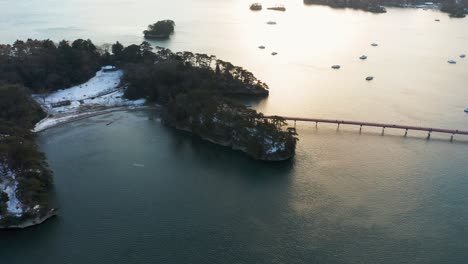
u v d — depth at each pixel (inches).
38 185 5797.2
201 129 7869.1
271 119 7583.7
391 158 7258.9
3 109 7819.9
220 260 5002.5
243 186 6432.1
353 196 6181.1
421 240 5329.7
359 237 5369.1
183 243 5260.8
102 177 6560.0
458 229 5531.5
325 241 5305.1
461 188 6417.3
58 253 5103.3
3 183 5856.3
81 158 7081.7
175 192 6240.2
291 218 5708.7
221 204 5989.2
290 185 6456.7
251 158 7214.6
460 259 5034.5
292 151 7234.3
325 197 6161.4
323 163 7066.9
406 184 6496.1
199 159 7180.1
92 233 5398.6
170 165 6963.6
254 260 5007.4
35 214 5502.0
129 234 5383.9
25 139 6771.7
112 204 5925.2
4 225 5413.4
